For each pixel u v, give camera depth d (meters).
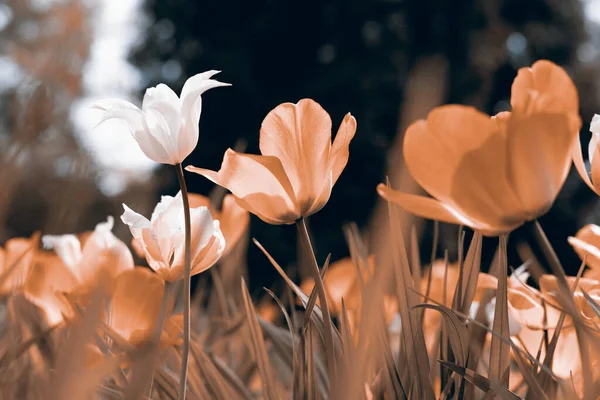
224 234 0.88
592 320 0.79
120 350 0.84
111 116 0.79
